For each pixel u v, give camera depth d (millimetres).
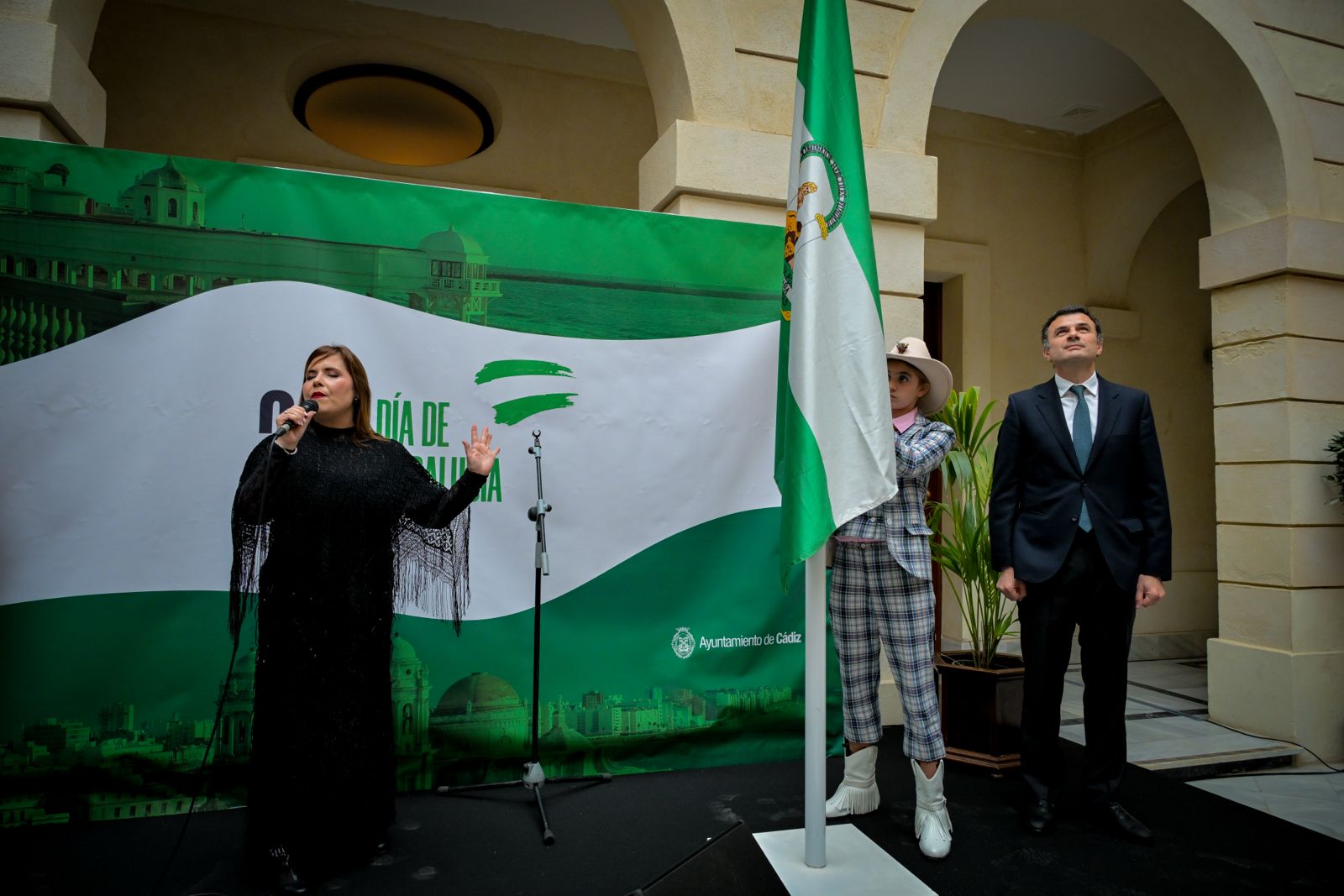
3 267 2324
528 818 2404
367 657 2061
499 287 2717
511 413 2713
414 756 2594
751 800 2576
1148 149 5328
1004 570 2553
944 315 5633
